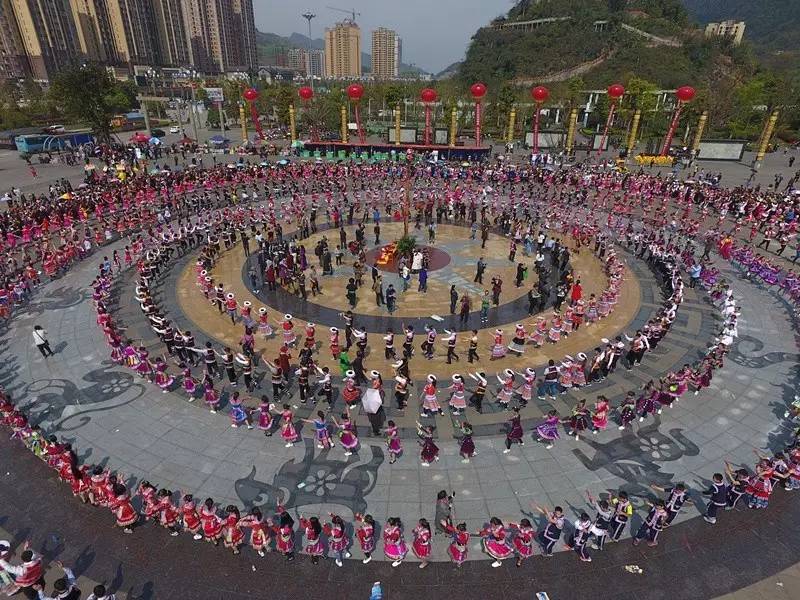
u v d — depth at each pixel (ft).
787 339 96.99
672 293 110.93
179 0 649.61
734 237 151.84
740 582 49.65
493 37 561.43
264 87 463.01
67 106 283.38
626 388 81.20
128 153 274.77
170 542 53.31
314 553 50.31
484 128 397.19
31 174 236.43
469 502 58.44
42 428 69.77
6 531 54.49
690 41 488.85
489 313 106.52
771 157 280.51
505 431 70.28
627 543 53.83
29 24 489.67
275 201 195.52
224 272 126.93
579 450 66.90
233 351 90.79
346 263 134.21
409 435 69.15
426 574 50.01
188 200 184.65
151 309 95.61
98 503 57.88
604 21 524.11
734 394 79.71
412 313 105.81
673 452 66.95
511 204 183.93
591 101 409.08
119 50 583.17
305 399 76.48
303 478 61.57
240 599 47.26
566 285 112.47
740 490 57.26
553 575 50.03
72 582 45.93
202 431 69.77
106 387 79.36
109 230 151.23
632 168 251.60
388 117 454.40
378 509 57.31
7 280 111.34
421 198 191.01
